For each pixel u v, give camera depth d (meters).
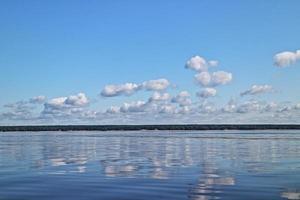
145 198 22.88
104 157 52.97
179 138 135.00
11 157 53.12
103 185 27.84
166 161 46.28
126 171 36.50
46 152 63.59
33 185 28.02
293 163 42.56
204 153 59.38
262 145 83.44
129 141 110.38
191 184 27.94
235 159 48.25
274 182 28.52
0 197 23.56
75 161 47.03
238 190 25.23
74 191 25.42
